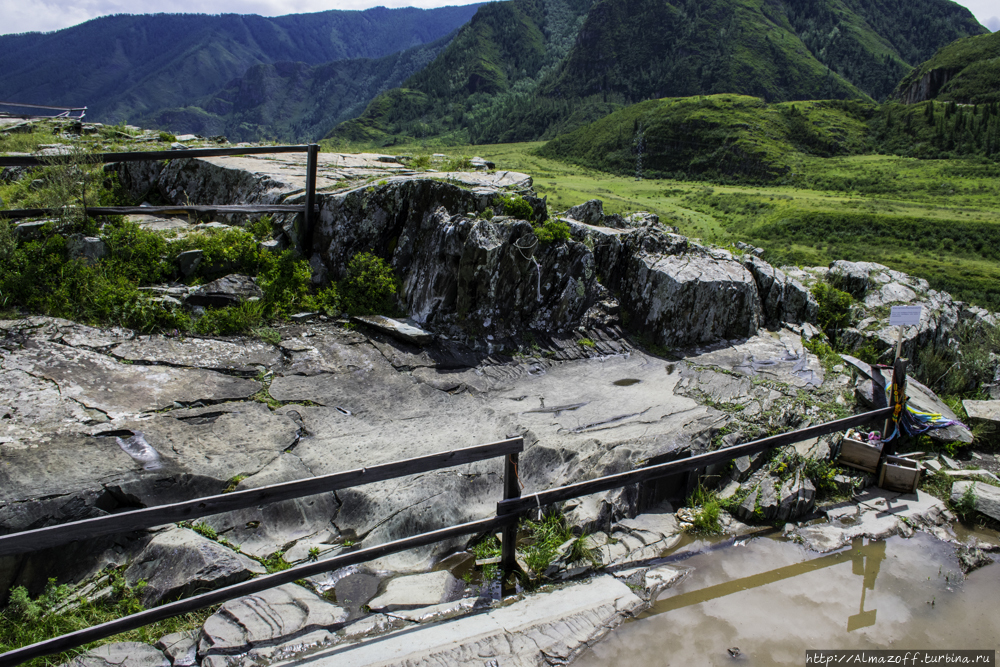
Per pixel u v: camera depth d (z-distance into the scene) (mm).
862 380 8055
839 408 7273
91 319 6520
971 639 4191
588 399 7234
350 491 5102
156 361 6246
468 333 8234
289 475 5078
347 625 3902
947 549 5324
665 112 178125
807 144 162125
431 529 4949
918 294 11375
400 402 6641
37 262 6883
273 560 4488
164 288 7199
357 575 4469
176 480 4793
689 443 5996
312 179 8141
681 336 9227
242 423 5691
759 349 9141
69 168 7625
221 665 3480
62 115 16891
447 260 8273
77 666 3426
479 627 3924
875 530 5480
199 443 5266
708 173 156125
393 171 10617
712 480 5859
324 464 5324
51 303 6535
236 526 4664
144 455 4930
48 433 4887
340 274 8531
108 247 7359
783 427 6633
